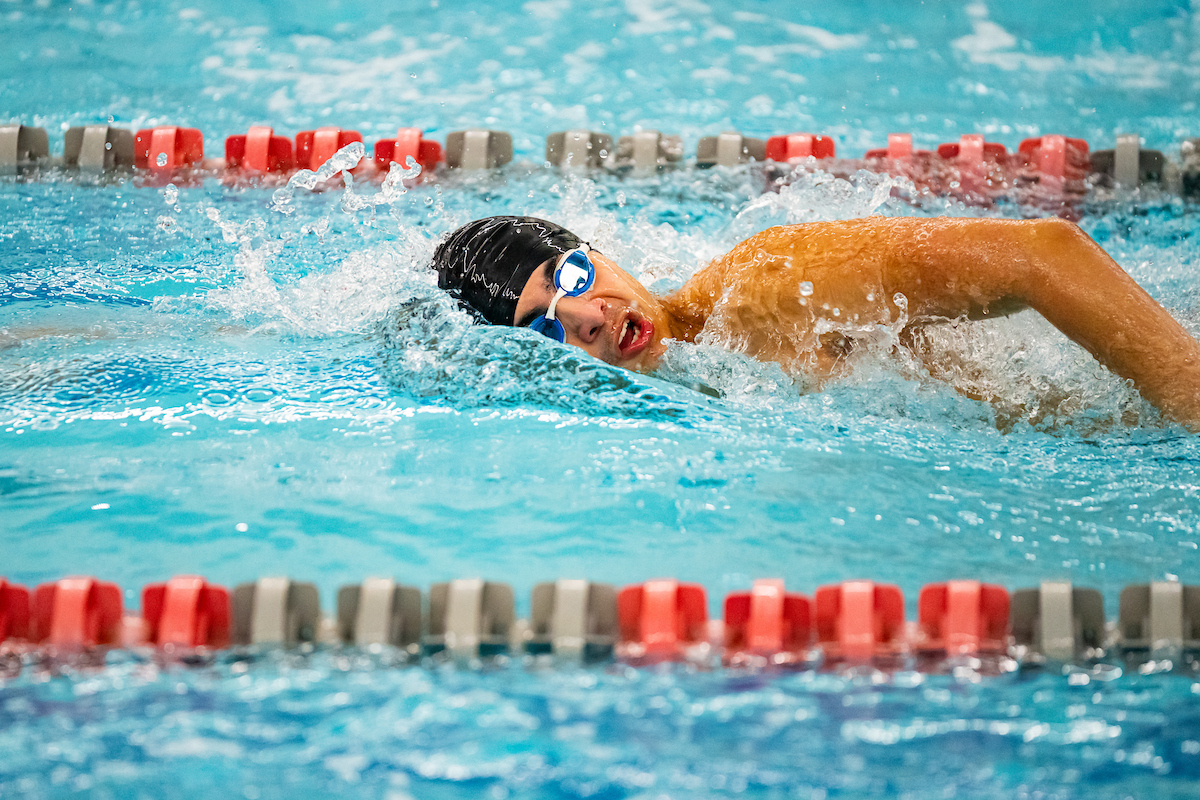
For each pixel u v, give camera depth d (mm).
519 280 6914
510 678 4133
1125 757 3609
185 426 6473
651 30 17500
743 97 15273
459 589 4457
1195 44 16125
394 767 3562
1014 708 3910
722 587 4703
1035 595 4371
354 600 4430
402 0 18641
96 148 11961
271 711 3900
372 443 6250
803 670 4188
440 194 11219
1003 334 6449
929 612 4426
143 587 4625
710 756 3631
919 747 3678
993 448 6059
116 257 9672
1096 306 5691
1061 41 16609
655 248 9297
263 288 8922
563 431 6379
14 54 16156
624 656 4293
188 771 3539
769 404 6598
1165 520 5223
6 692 4039
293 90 15484
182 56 16469
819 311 6391
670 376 6832
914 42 16875
